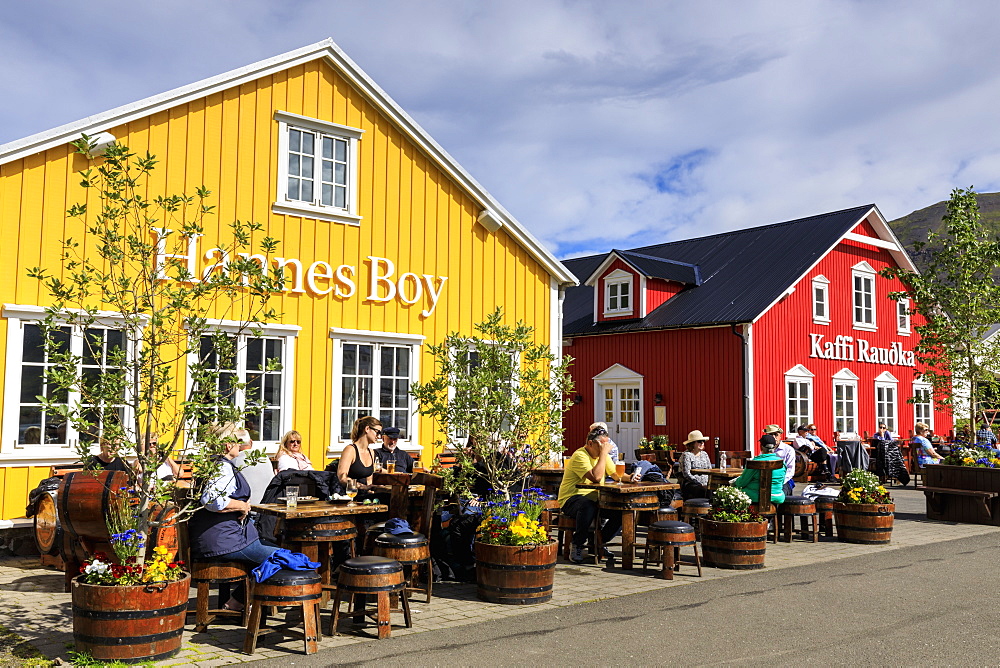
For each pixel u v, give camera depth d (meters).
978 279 16.09
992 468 13.88
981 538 12.26
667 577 8.95
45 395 10.17
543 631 6.77
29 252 10.13
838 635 6.69
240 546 6.76
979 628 6.92
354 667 5.79
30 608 7.31
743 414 21.50
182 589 5.99
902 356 26.20
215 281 6.49
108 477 7.37
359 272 12.96
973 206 16.00
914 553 10.77
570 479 10.12
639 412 23.97
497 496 8.40
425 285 13.73
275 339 12.02
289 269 12.22
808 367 23.22
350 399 12.71
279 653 6.12
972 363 15.89
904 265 26.33
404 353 13.42
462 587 8.48
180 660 5.90
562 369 9.09
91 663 5.68
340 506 7.47
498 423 8.65
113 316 10.41
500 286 14.70
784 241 25.33
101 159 10.70
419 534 7.77
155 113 11.13
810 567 9.70
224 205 11.67
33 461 10.05
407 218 13.62
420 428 13.40
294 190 12.43
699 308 23.33
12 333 9.94
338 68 12.95
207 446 6.35
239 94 11.95
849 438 23.27
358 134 13.12
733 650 6.26
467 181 14.25
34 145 10.13
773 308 22.39
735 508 9.84
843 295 24.59
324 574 7.63
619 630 6.81
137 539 6.07
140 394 6.40
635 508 9.59
